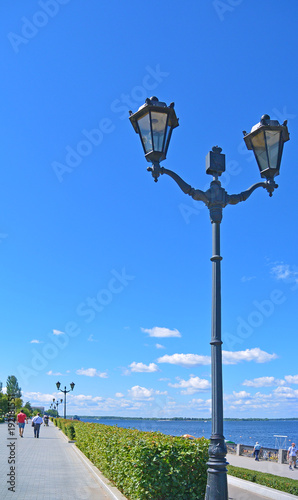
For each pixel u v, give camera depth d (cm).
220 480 564
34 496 1027
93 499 1003
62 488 1138
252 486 1284
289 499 1101
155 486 862
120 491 1052
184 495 870
